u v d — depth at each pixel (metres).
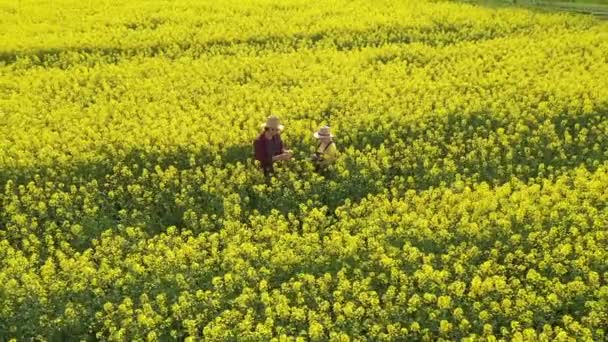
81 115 19.06
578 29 28.55
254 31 27.64
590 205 13.74
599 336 9.92
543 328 10.00
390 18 29.19
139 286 11.63
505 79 21.61
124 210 13.82
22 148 16.77
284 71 22.50
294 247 12.45
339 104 19.36
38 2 33.34
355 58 24.05
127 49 25.97
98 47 25.97
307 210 14.41
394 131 17.38
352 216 13.81
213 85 21.27
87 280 11.62
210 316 10.88
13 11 31.73
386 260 11.50
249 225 14.04
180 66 23.22
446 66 23.61
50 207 14.57
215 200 14.39
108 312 10.81
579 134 16.86
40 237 13.66
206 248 12.86
